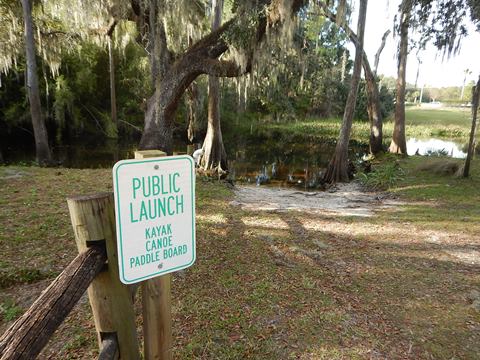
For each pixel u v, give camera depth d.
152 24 8.45
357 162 15.52
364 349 2.65
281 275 3.92
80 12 9.61
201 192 8.45
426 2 10.27
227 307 3.20
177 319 2.99
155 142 9.16
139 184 1.32
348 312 3.19
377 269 4.18
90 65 19.94
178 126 22.88
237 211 6.84
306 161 17.39
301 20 8.56
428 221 6.35
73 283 1.24
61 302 1.18
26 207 5.96
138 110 23.17
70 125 20.86
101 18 10.32
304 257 4.48
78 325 2.83
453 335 2.89
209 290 3.52
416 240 5.28
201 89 14.94
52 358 2.44
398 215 6.96
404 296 3.53
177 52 9.92
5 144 18.81
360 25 11.82
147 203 1.36
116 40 13.24
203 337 2.73
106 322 1.52
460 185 9.75
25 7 11.22
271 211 7.01
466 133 27.23
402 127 15.87
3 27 11.96
